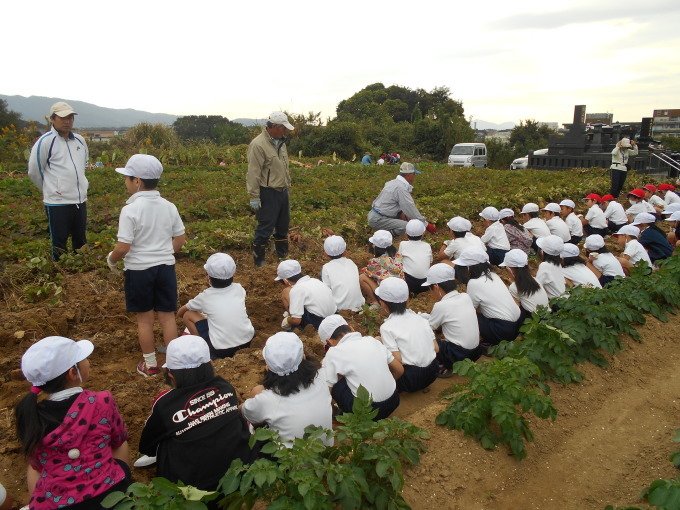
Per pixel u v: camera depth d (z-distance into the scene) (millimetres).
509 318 5992
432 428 4520
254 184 8344
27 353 3002
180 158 25891
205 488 3361
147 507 2775
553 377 5410
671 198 13297
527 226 10180
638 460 4570
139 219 5043
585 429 4977
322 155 40656
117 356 5863
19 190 14047
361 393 3699
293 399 3760
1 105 53625
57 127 7762
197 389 3510
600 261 8008
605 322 6387
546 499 4098
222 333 5434
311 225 11555
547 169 25703
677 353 6480
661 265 8227
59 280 7363
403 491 3877
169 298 5391
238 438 3512
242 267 9039
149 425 3455
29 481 3219
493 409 4293
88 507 3000
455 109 72438
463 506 3930
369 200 15203
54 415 2998
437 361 5668
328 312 6094
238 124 50969
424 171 23312
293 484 3082
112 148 29188
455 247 8164
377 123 60469
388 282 5102
